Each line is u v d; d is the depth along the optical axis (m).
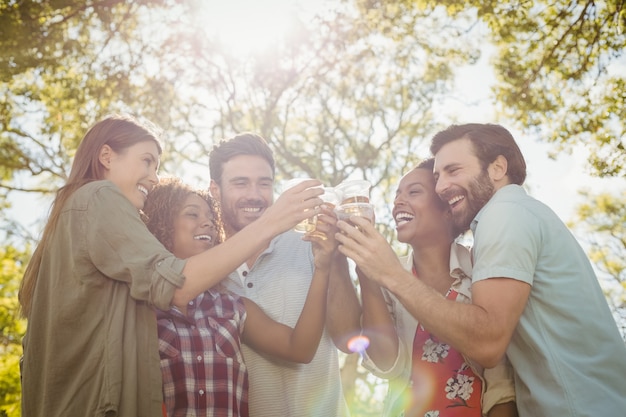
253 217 3.85
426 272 3.47
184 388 2.62
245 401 2.80
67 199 2.68
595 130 9.03
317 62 14.19
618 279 16.59
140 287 2.42
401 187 3.49
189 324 2.77
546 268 2.68
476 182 3.00
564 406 2.56
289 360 3.25
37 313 2.56
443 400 3.04
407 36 13.07
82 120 12.07
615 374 2.63
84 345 2.45
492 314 2.56
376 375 3.27
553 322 2.66
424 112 15.73
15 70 10.41
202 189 3.34
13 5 10.02
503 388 2.88
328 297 3.42
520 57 9.65
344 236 2.84
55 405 2.43
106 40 11.49
